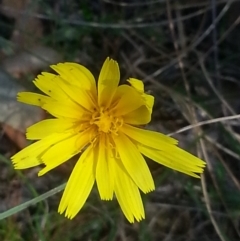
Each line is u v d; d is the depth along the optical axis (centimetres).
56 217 13
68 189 9
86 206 13
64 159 9
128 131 9
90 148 9
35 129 9
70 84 9
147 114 9
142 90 9
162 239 13
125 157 9
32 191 12
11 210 10
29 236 13
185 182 13
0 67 13
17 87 13
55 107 9
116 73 9
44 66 13
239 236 13
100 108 9
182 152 9
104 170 9
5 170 13
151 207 13
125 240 13
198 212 13
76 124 9
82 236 13
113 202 13
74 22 13
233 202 13
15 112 13
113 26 13
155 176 13
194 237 13
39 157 9
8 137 13
